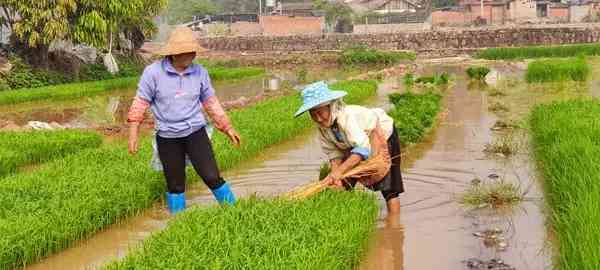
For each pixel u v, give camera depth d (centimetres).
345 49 5703
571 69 2433
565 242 596
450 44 5900
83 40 3070
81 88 2756
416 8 7256
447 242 678
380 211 786
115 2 3078
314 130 1409
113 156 1031
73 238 705
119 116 2056
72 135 1303
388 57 5144
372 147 724
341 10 7262
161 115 769
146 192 823
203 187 928
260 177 976
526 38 5716
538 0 6825
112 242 720
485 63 4225
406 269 612
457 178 932
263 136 1208
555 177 802
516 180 905
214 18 7831
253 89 2983
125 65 3719
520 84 2427
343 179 739
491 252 642
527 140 1184
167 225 696
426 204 809
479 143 1196
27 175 912
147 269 538
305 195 711
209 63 5328
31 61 3134
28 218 685
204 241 588
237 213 668
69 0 2931
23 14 2953
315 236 602
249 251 562
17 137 1269
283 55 5688
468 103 1870
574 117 1127
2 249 624
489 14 6662
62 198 774
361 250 638
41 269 648
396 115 1334
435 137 1279
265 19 6919
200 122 779
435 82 2592
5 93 2541
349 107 712
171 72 758
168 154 782
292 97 1928
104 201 762
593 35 5588
